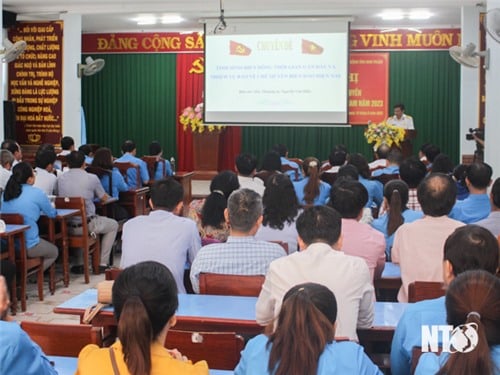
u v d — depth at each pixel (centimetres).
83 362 163
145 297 165
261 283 287
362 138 1248
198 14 1059
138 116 1295
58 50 1009
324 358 158
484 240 213
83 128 1072
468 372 142
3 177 593
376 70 1196
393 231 385
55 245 574
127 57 1280
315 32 1055
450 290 152
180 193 366
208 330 259
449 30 1175
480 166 418
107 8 990
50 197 581
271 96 1074
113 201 675
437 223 314
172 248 340
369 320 246
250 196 306
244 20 1065
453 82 1191
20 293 511
